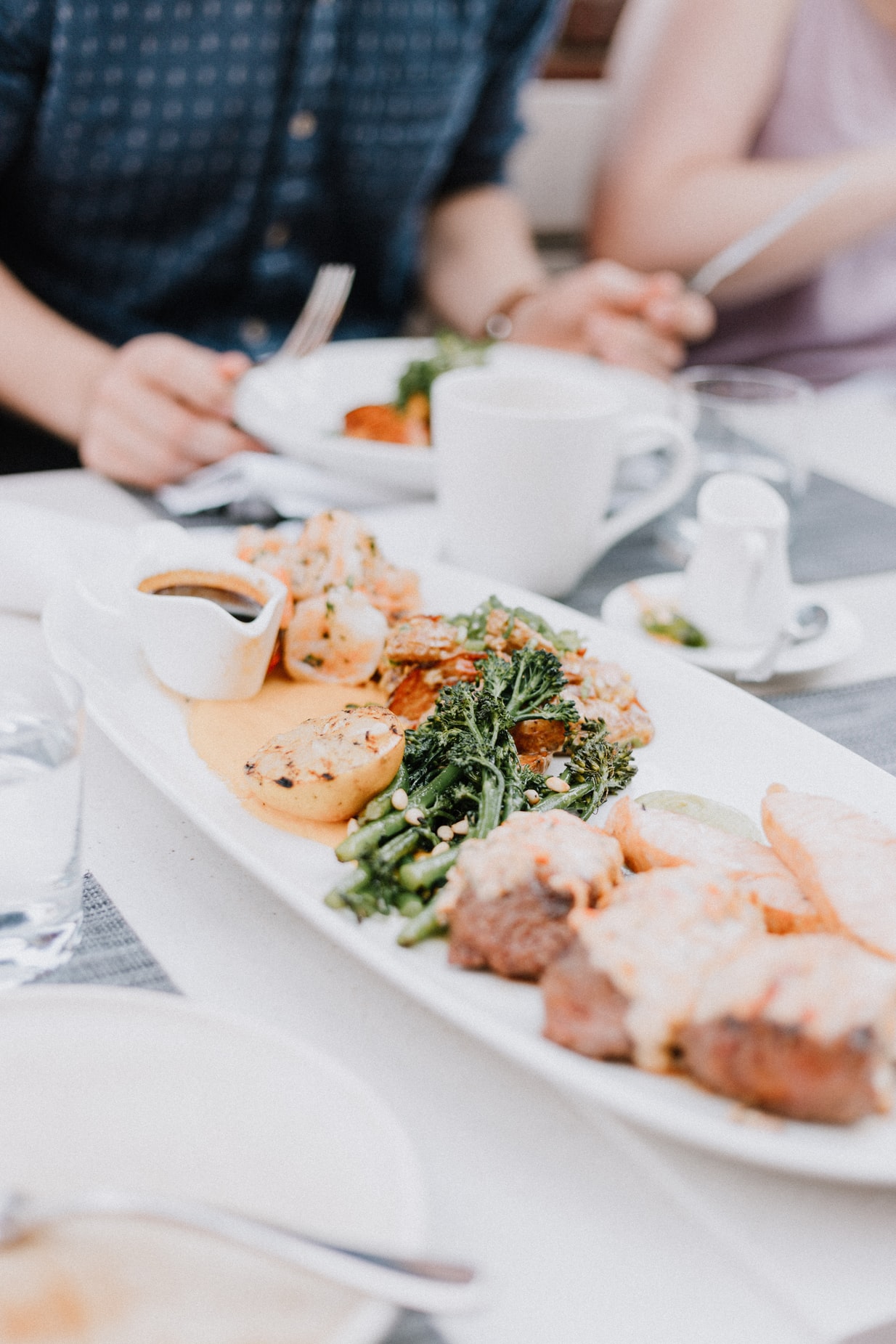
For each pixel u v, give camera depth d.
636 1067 0.65
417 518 1.66
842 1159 0.57
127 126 2.31
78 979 0.74
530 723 0.99
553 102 3.58
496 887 0.73
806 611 1.39
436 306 2.99
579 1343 0.55
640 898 0.70
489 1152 0.66
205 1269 0.50
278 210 2.50
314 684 1.13
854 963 0.62
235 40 2.28
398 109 2.51
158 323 2.57
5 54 2.19
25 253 2.53
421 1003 0.70
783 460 1.73
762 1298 0.58
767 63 3.13
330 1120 0.58
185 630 1.02
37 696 0.76
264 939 0.82
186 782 0.94
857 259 3.20
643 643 1.18
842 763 0.98
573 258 3.75
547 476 1.37
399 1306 0.48
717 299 3.13
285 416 1.86
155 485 1.78
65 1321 0.47
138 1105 0.58
